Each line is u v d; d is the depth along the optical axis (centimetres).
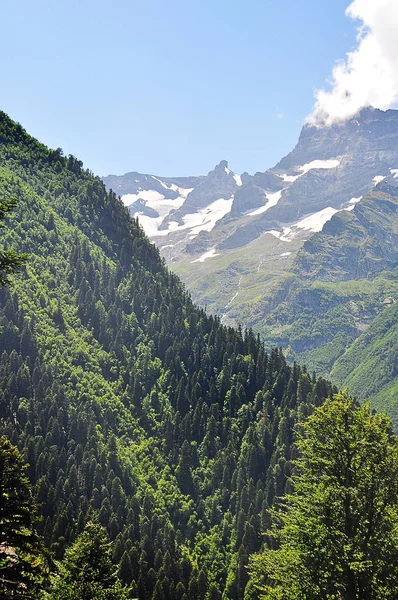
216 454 17338
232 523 14738
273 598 4106
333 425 4372
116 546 12494
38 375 16575
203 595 12412
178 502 15412
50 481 13875
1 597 3350
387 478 4022
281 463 15712
